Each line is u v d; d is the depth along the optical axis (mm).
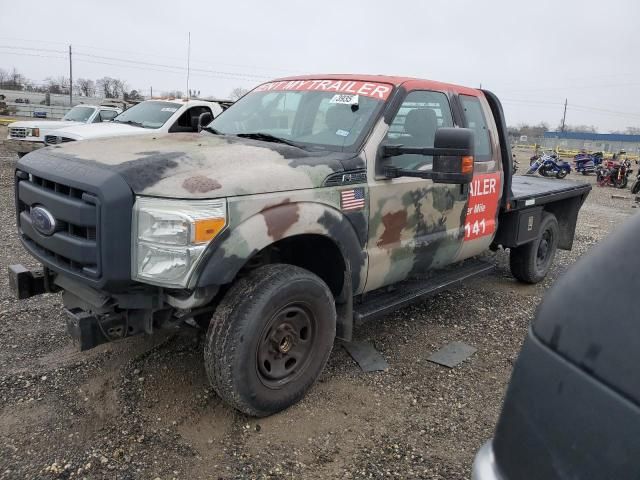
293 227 3135
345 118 3914
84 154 3199
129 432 3068
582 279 1324
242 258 2889
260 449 3002
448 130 3357
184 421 3199
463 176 3350
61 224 3016
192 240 2715
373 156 3703
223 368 2984
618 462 1119
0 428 3045
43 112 43500
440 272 5094
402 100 3994
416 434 3213
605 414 1161
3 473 2703
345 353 4219
